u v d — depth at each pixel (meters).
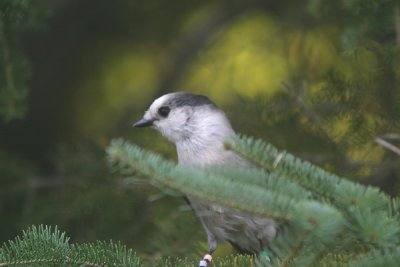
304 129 10.48
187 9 14.02
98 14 14.33
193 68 13.38
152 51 14.20
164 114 9.60
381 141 9.26
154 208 10.71
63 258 6.65
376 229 5.17
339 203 5.50
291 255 5.31
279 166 5.95
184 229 9.65
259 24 13.71
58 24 14.43
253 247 8.61
